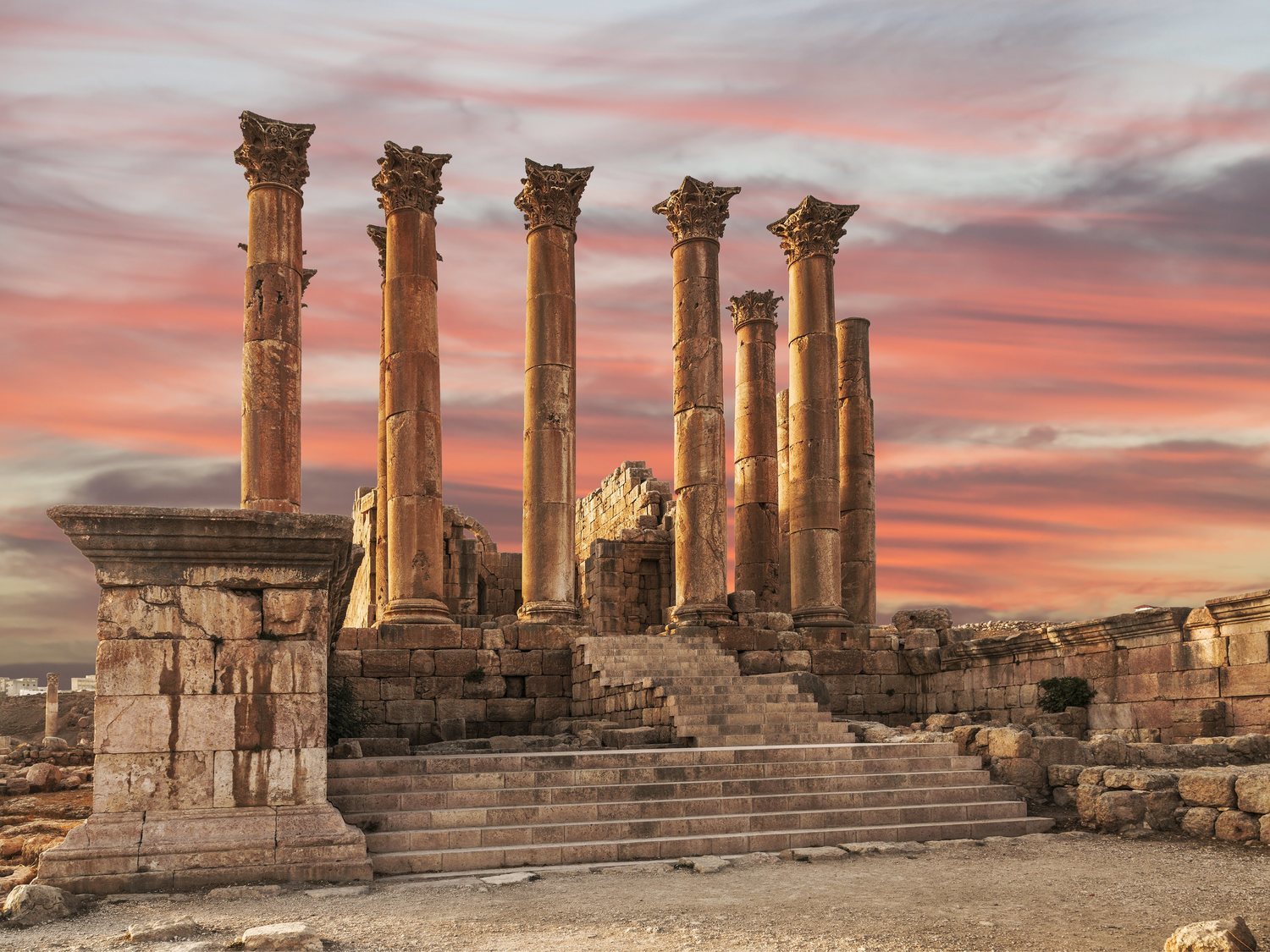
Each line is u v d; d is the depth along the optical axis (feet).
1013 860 47.29
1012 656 89.97
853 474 116.67
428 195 97.66
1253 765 58.59
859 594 114.42
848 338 118.93
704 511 100.12
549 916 36.37
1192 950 28.43
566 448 98.07
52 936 34.19
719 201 104.78
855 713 100.48
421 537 92.79
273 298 85.97
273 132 88.07
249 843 41.70
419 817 48.88
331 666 78.79
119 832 40.86
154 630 42.63
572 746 71.67
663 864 46.62
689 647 94.12
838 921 35.19
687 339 102.42
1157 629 74.59
